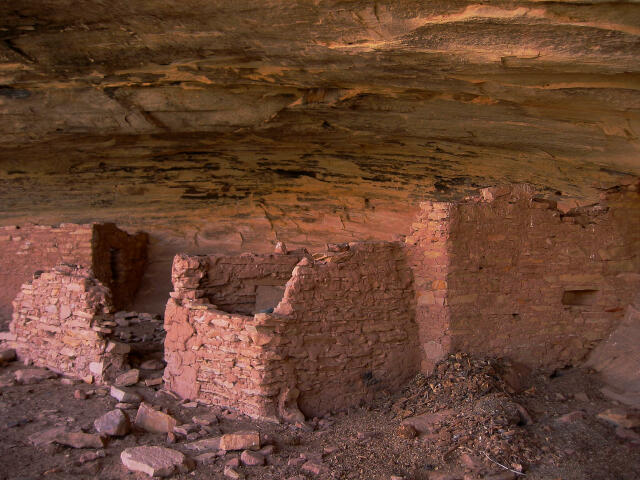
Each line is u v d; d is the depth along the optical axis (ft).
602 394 20.07
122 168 35.78
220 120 25.84
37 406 19.43
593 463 15.35
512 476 14.64
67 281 23.35
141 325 31.76
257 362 18.20
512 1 12.91
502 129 22.71
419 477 14.82
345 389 19.80
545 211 22.66
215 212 39.42
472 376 19.39
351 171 33.47
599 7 12.48
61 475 14.58
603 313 22.90
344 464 15.38
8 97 23.68
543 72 16.14
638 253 23.45
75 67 20.52
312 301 19.34
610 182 23.93
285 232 37.86
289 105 23.67
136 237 38.75
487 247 21.48
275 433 17.28
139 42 18.30
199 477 14.71
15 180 36.55
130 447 16.34
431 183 31.50
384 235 35.06
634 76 15.44
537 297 22.33
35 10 16.49
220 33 17.08
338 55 17.40
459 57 16.06
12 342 25.81
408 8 14.03
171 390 20.93
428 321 21.15
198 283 21.02
